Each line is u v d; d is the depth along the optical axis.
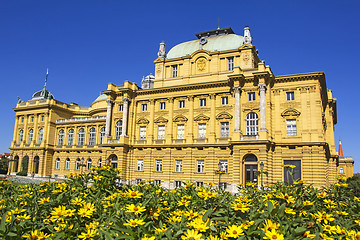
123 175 61.66
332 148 67.62
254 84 54.41
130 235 7.04
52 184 14.04
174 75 65.06
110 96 67.00
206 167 56.31
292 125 51.88
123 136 62.97
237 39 62.56
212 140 56.53
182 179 58.16
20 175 84.25
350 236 7.51
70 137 84.81
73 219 8.81
